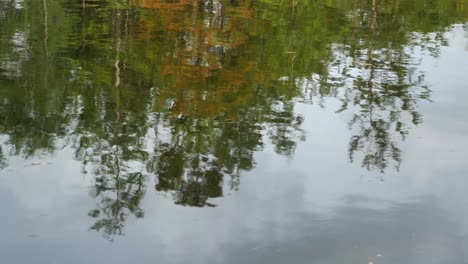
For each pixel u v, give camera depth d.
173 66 18.55
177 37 22.98
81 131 12.58
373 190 10.32
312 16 30.16
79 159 11.16
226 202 9.67
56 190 9.95
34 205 9.40
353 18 29.91
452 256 8.23
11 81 15.91
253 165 11.21
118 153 11.54
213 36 23.64
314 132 13.12
